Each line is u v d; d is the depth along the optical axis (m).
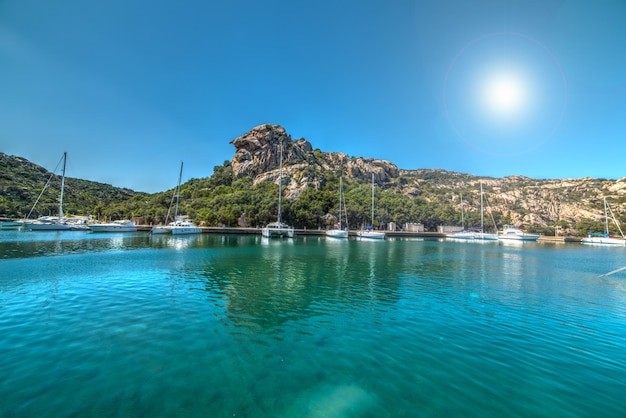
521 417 6.76
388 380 8.31
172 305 14.80
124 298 15.84
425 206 117.31
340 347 10.46
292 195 101.62
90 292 16.94
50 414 6.45
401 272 26.27
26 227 71.19
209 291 17.86
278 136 136.75
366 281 22.05
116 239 53.47
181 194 108.88
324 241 63.56
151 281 20.17
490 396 7.59
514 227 100.88
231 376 8.34
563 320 13.58
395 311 14.77
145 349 9.84
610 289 20.36
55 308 13.80
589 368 9.11
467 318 13.77
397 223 106.94
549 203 130.12
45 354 9.20
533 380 8.38
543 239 96.12
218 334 11.36
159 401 7.08
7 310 13.35
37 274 21.80
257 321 12.98
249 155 130.62
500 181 194.50
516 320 13.55
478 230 107.88
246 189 107.69
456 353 10.08
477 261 35.44
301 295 17.61
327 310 14.78
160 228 66.56
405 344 10.78
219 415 6.66
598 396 7.64
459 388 7.95
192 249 41.03
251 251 40.53
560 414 6.90
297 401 7.27
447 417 6.73
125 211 100.19
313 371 8.73
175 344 10.33
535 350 10.36
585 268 30.73
